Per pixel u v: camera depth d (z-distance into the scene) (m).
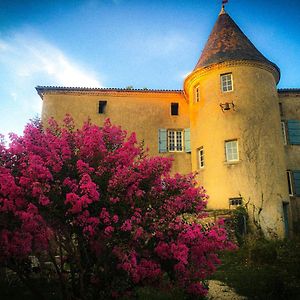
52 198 5.34
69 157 5.85
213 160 16.61
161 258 5.59
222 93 17.28
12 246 5.14
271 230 14.41
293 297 7.56
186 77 18.84
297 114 19.20
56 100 20.03
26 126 6.20
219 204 15.79
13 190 5.15
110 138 6.65
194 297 5.90
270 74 17.69
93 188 5.23
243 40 18.67
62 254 6.03
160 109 20.42
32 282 6.11
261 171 15.59
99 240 5.53
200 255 5.73
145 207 5.79
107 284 5.61
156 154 19.42
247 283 8.60
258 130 16.23
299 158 18.34
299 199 17.61
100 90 20.14
